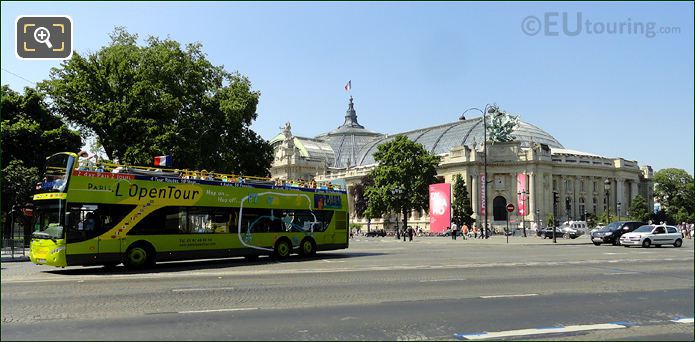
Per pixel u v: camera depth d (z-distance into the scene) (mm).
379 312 14211
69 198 25844
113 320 13008
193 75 61562
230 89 66188
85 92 54031
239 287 19438
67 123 57219
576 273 24453
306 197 35562
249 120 66812
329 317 13492
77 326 12266
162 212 28641
